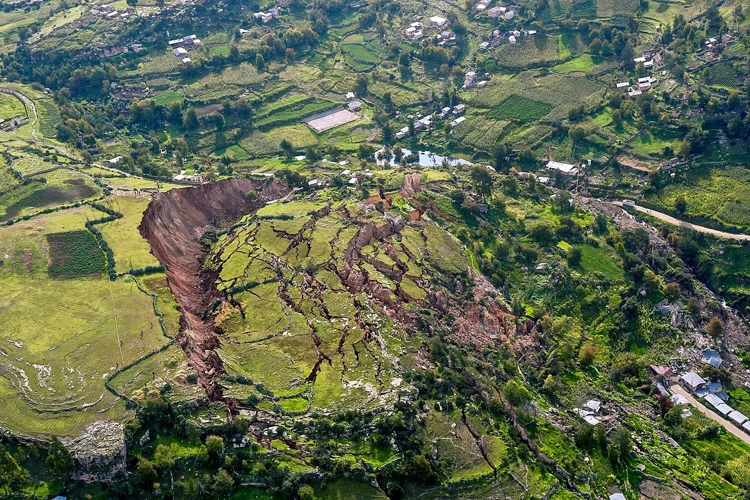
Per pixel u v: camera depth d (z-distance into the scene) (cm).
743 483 12525
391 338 14400
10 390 12506
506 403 13575
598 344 16750
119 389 12444
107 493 11125
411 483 11812
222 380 13138
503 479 12012
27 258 15538
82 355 13175
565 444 12975
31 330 13775
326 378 13400
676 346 16625
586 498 11975
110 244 16112
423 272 17088
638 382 15562
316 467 11694
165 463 11338
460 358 14388
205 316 15362
